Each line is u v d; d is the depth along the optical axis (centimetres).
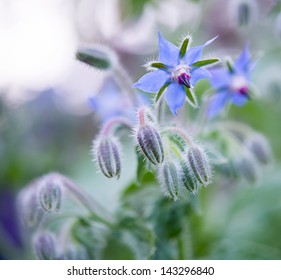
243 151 38
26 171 50
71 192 37
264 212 45
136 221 37
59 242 37
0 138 50
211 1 50
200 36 50
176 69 33
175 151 34
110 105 40
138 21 51
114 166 34
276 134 50
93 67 37
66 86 57
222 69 38
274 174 46
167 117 37
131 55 52
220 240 43
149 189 37
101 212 37
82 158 51
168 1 48
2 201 48
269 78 46
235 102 38
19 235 47
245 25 44
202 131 38
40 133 55
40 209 36
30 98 55
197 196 36
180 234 37
